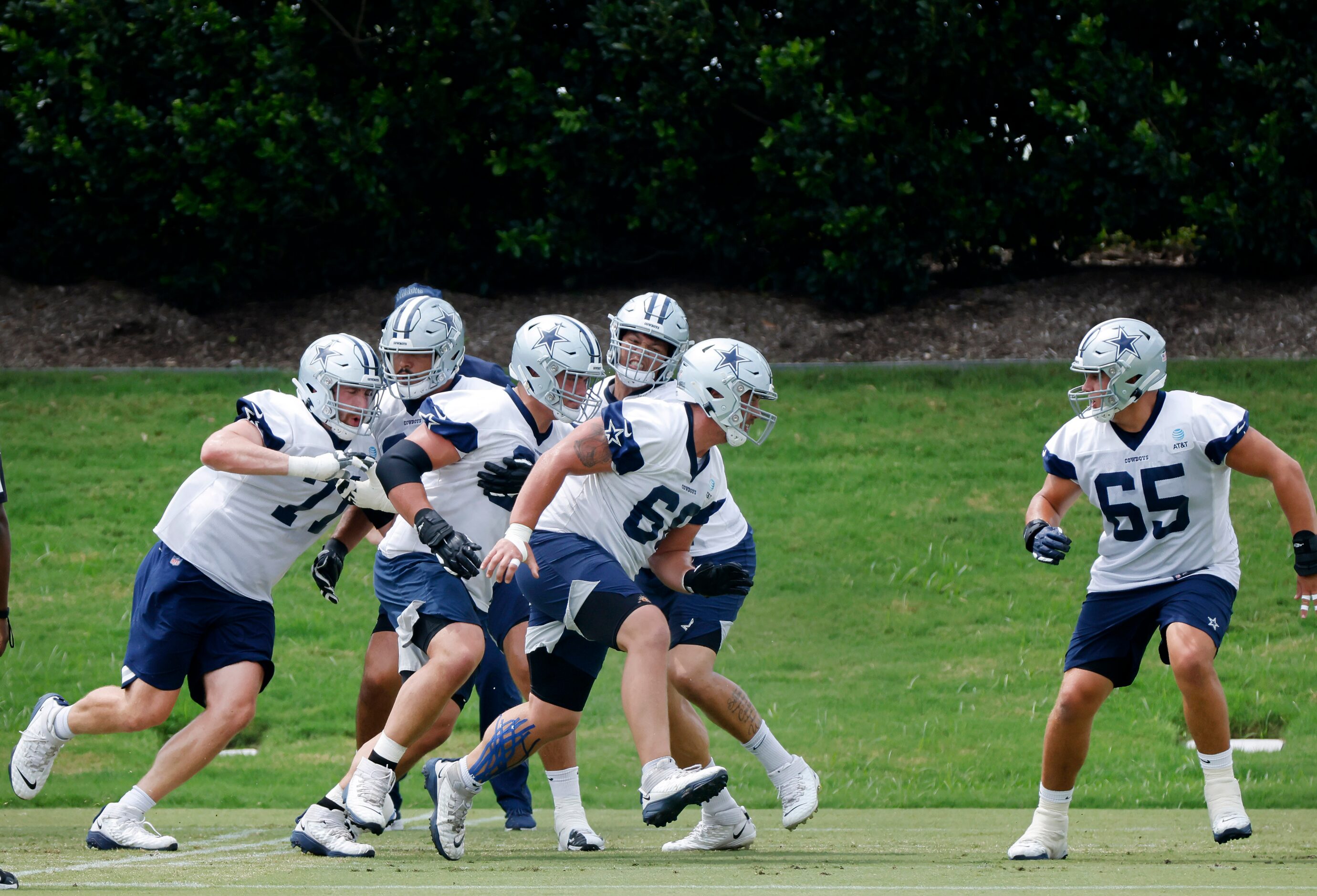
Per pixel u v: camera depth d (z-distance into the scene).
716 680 18.94
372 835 19.92
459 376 18.61
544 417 16.73
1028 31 53.47
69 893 10.69
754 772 31.02
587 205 54.91
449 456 16.14
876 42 52.44
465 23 54.00
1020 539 43.62
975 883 12.11
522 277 58.72
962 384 52.31
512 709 15.96
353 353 17.11
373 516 18.16
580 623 15.14
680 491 15.34
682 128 53.47
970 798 28.83
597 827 23.20
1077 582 41.47
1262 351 53.09
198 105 52.12
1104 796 28.61
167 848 17.03
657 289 57.97
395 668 19.17
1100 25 51.16
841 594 40.91
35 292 58.41
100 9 52.16
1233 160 51.66
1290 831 19.95
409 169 55.00
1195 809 27.41
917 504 45.56
